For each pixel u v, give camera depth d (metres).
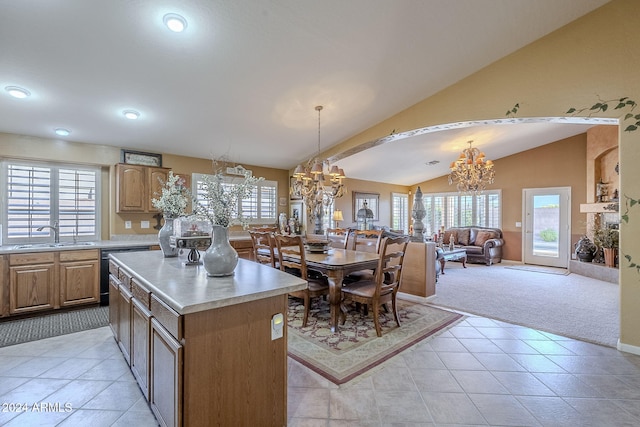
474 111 3.46
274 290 1.55
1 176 3.59
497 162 7.98
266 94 3.33
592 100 2.74
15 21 2.08
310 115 3.92
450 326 3.12
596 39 2.72
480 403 1.85
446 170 8.64
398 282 3.12
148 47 2.44
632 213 2.54
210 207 1.89
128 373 2.17
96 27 2.19
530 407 1.82
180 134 4.09
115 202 4.28
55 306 3.46
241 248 5.04
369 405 1.83
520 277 5.64
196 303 1.30
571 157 6.79
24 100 2.97
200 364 1.33
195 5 2.13
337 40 2.65
